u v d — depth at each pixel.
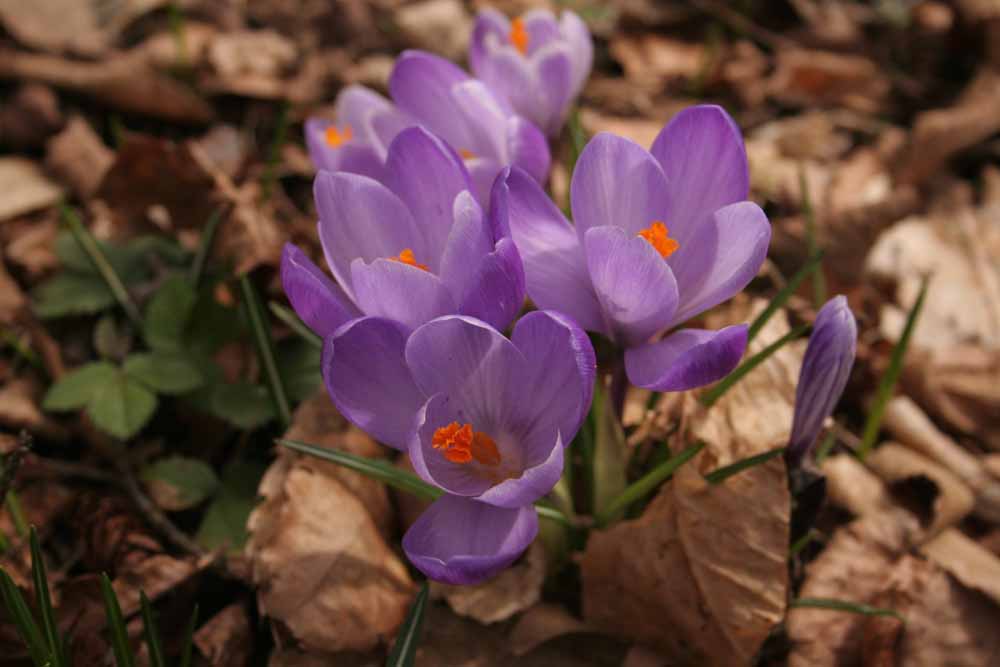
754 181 0.65
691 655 0.41
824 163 0.69
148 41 0.71
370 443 0.44
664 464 0.40
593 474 0.42
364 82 0.72
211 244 0.50
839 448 0.50
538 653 0.42
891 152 0.68
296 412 0.44
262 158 0.63
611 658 0.42
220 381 0.47
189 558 0.44
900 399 0.51
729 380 0.42
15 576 0.43
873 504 0.47
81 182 0.59
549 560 0.43
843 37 0.82
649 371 0.37
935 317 0.56
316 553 0.42
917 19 0.85
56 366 0.49
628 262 0.36
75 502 0.45
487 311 0.36
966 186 0.66
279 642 0.41
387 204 0.37
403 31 0.78
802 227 0.59
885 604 0.44
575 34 0.44
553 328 0.35
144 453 0.47
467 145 0.42
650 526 0.41
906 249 0.60
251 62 0.71
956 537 0.47
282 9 0.79
